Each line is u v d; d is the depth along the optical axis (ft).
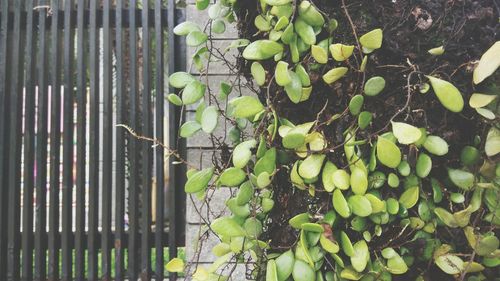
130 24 5.28
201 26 5.02
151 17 5.38
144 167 5.19
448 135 1.86
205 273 2.15
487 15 1.84
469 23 1.84
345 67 1.87
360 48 1.87
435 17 1.87
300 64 1.92
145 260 5.16
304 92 1.90
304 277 1.80
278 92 1.98
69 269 5.22
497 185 1.84
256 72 1.98
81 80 5.29
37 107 5.41
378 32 1.77
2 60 5.31
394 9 1.88
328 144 1.92
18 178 5.32
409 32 1.86
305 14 1.89
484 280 1.86
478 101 1.76
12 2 5.45
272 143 1.95
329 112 1.93
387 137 1.82
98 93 5.33
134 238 5.19
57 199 5.28
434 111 1.87
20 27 5.37
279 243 2.02
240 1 2.19
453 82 1.85
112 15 5.46
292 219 1.88
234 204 2.10
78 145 5.26
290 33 1.90
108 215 5.24
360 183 1.81
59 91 5.33
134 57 5.26
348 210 1.78
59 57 5.37
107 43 5.33
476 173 1.86
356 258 1.79
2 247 5.24
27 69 5.32
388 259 1.85
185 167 5.20
